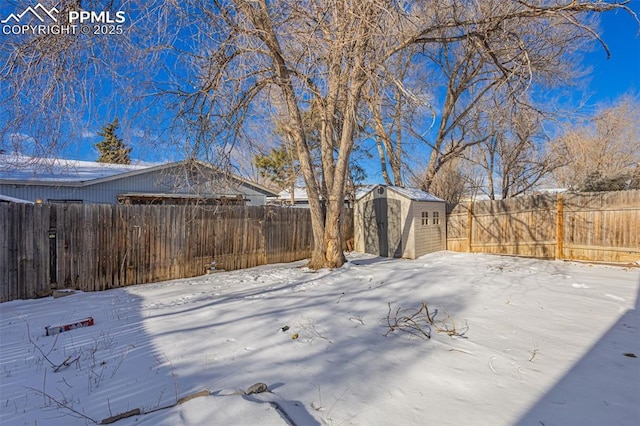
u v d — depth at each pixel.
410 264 9.01
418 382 2.64
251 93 7.21
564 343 3.42
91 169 11.93
